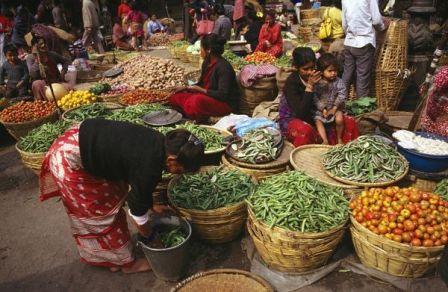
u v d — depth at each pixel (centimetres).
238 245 318
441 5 834
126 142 231
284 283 272
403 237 248
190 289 250
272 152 347
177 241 275
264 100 545
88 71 819
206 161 383
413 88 557
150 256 263
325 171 324
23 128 504
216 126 448
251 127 403
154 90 593
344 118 398
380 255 254
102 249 278
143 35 1259
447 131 384
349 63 537
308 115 402
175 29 1620
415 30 535
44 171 266
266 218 265
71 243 336
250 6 1025
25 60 716
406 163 327
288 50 814
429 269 255
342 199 285
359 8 491
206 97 483
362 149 324
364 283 273
